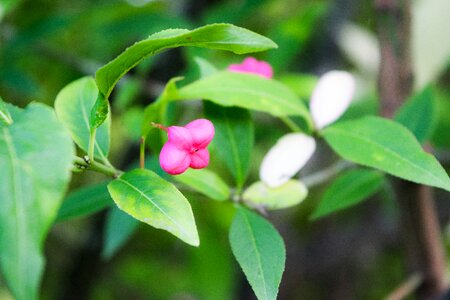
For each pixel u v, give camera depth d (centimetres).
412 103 34
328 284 55
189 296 63
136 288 63
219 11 43
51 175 24
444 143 54
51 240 58
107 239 33
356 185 34
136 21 43
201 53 40
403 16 35
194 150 29
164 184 27
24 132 24
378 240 56
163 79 46
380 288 58
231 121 32
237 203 31
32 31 44
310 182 34
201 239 53
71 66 48
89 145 28
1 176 24
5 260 23
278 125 42
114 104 42
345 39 53
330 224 56
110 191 27
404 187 35
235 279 54
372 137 30
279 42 42
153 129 31
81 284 52
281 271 28
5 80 44
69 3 52
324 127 33
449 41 45
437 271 36
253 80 31
